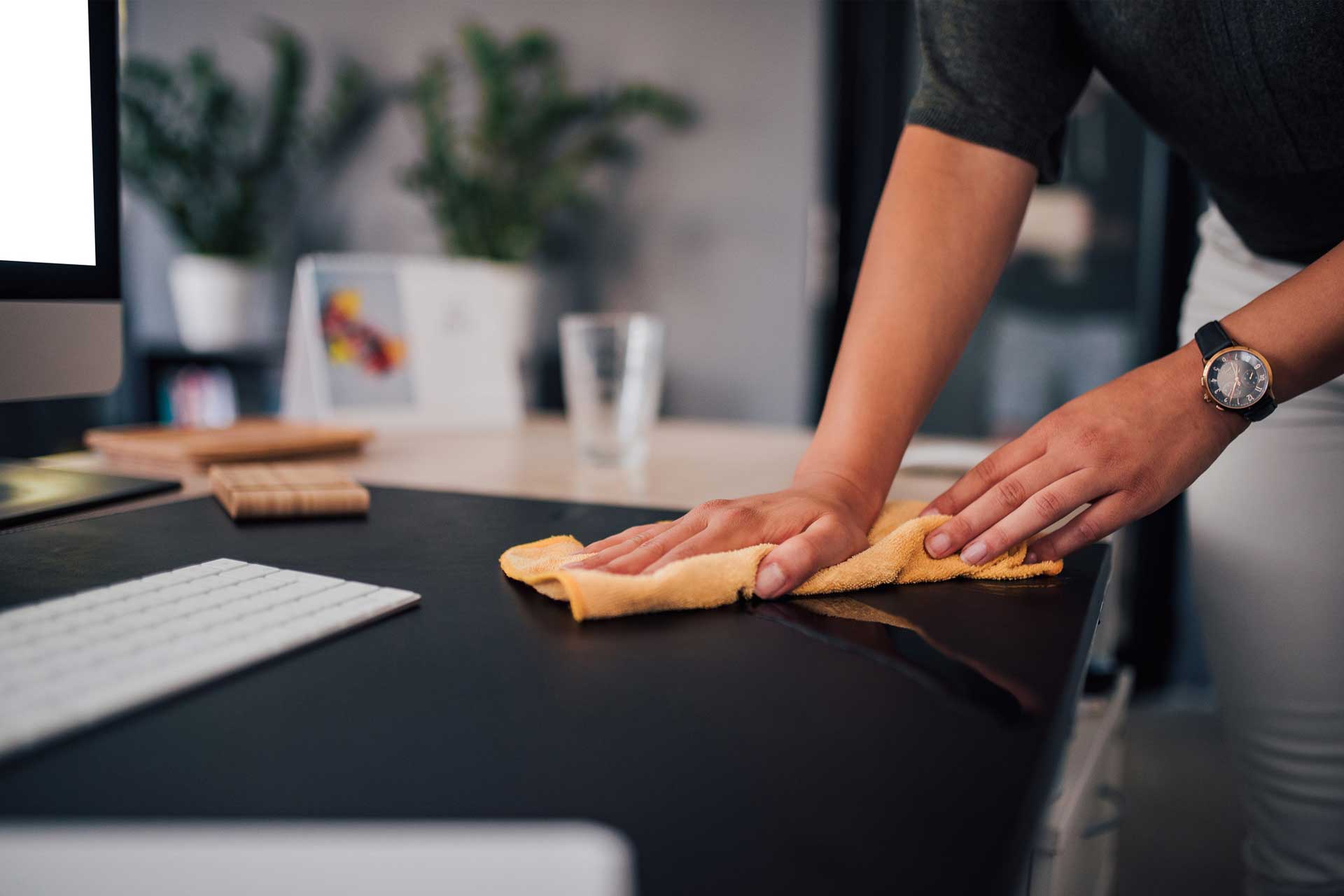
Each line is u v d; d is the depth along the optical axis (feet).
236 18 9.96
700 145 8.04
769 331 7.99
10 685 1.05
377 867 0.61
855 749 0.99
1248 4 1.92
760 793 0.89
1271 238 2.41
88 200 2.24
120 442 3.02
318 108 9.63
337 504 2.21
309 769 0.93
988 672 1.24
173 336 10.64
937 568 1.73
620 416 3.18
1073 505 1.71
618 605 1.44
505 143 8.10
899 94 7.59
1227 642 2.57
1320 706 2.41
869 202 7.72
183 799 0.86
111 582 1.58
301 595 1.45
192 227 9.39
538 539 1.99
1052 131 2.28
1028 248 7.46
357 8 9.32
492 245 7.99
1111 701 3.10
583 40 8.35
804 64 7.62
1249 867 2.69
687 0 7.95
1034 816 0.87
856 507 1.87
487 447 3.61
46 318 2.14
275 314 9.95
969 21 2.18
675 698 1.14
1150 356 7.15
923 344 2.08
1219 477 2.55
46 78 2.10
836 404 2.05
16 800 0.85
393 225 9.35
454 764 0.95
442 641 1.33
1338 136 1.99
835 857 0.78
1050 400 7.52
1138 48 2.14
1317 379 1.74
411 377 4.13
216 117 9.49
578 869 0.60
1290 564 2.40
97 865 0.62
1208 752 5.99
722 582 1.54
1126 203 7.13
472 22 8.59
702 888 0.73
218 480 2.36
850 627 1.44
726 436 4.09
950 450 3.30
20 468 2.75
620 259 8.43
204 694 1.12
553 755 0.97
